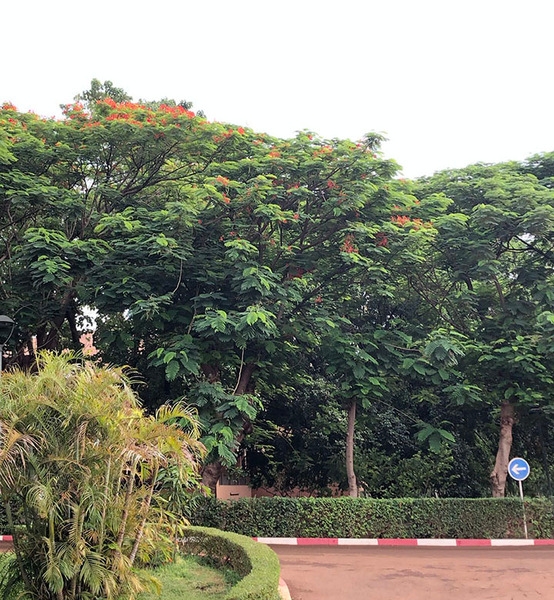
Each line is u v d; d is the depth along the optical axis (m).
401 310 16.78
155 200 15.06
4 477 5.49
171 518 7.35
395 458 17.55
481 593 8.52
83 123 13.83
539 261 14.83
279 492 19.42
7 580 6.39
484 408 16.89
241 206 12.62
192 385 13.46
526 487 17.64
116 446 5.90
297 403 18.25
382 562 10.94
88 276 12.52
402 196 13.66
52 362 6.41
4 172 13.06
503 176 14.88
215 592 7.37
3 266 14.59
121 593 5.98
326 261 14.37
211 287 13.21
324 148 13.27
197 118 13.34
